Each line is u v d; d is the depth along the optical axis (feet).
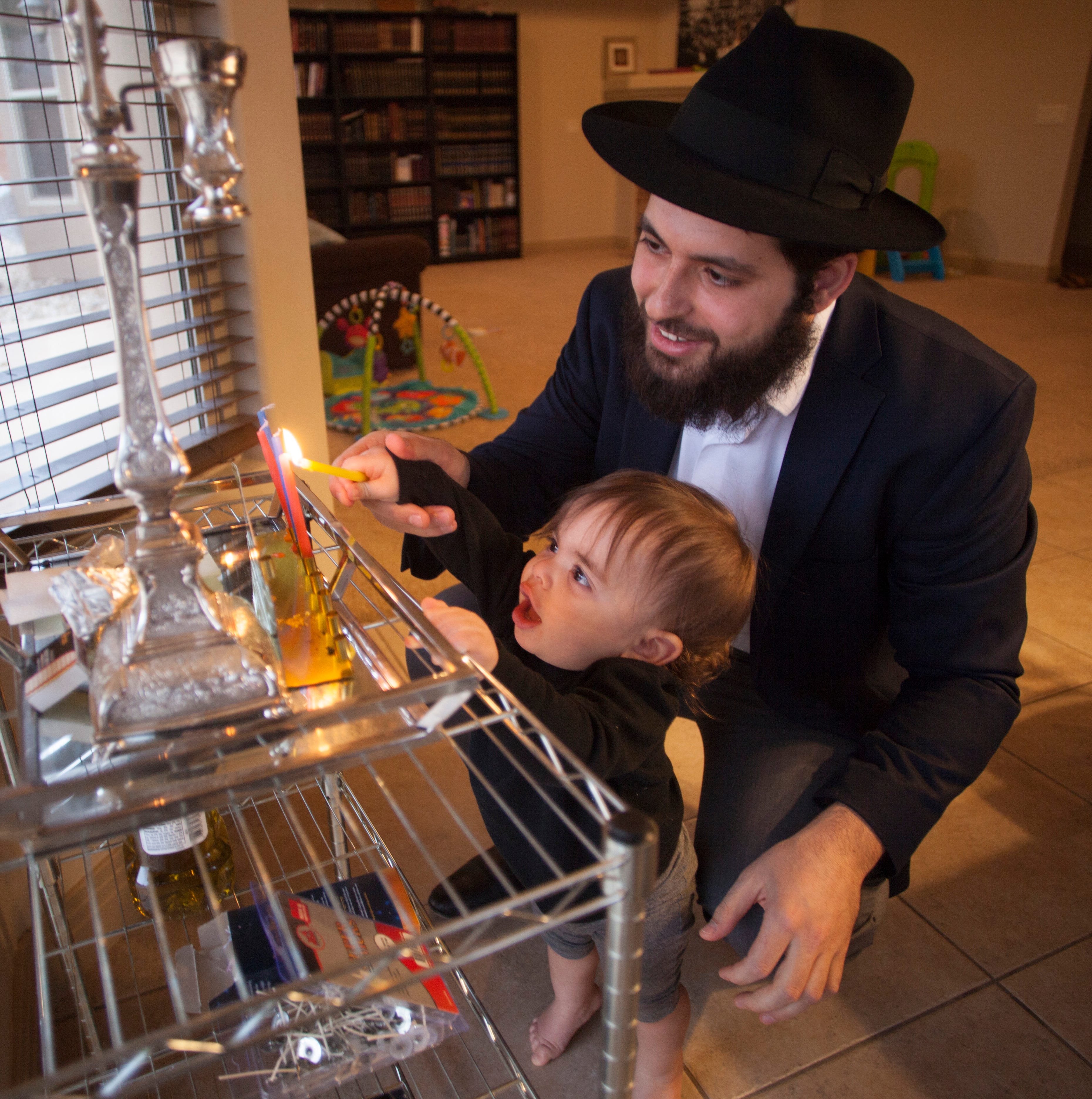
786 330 2.82
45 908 3.37
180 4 3.97
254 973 2.44
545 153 23.82
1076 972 3.65
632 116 3.35
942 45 19.06
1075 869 4.17
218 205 1.56
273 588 2.16
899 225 2.82
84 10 1.39
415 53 21.06
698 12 22.79
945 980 3.60
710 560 2.86
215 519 3.42
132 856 3.23
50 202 3.80
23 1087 1.22
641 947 1.63
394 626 2.23
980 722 2.98
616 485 3.01
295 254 4.73
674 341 2.88
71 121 3.77
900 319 3.24
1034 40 17.37
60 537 2.78
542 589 2.96
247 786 1.67
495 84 22.25
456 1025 2.42
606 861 1.55
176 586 1.74
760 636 3.42
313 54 20.13
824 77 2.54
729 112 2.59
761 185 2.58
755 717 3.59
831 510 3.22
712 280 2.72
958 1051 3.32
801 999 2.52
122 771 1.58
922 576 3.20
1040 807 4.55
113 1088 1.43
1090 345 13.14
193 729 1.69
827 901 2.60
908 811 2.84
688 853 3.06
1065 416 10.11
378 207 21.99
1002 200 18.75
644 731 2.66
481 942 3.72
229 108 1.53
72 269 3.92
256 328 4.64
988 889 4.04
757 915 3.05
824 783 3.27
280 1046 2.31
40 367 3.27
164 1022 3.19
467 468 3.68
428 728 1.81
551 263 22.97
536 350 13.78
